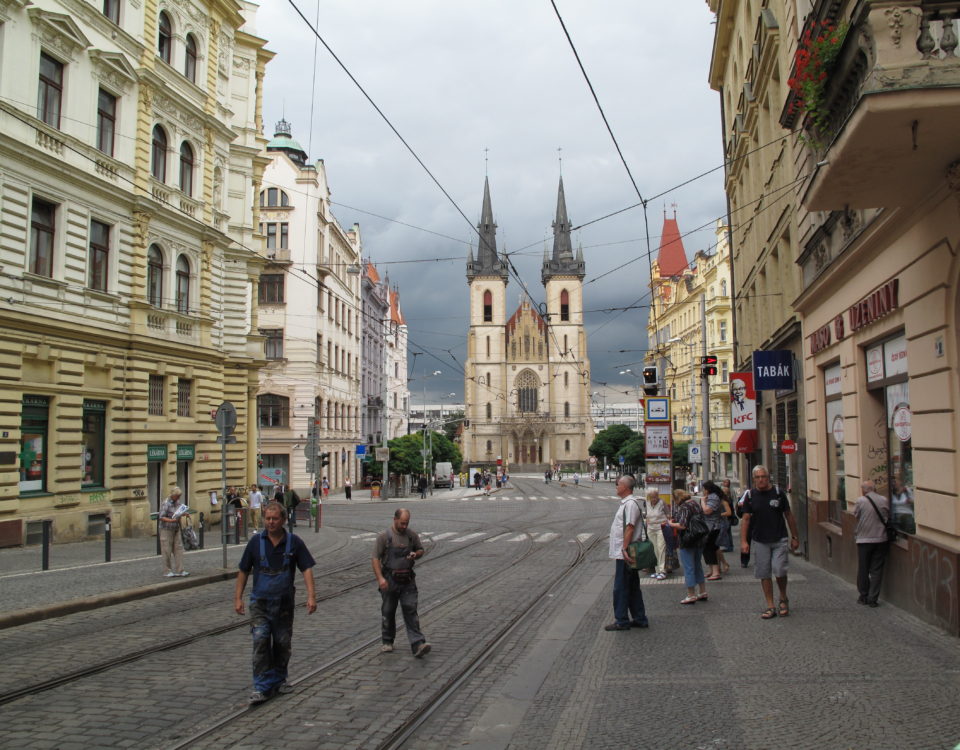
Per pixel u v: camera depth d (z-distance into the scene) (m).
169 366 25.42
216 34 28.28
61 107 20.94
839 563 14.38
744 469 32.19
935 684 7.33
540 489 74.56
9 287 18.92
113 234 22.91
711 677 7.90
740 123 25.16
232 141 31.20
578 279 130.88
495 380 130.12
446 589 14.54
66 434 20.95
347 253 65.62
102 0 22.50
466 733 6.51
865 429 13.04
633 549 10.41
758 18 21.33
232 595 14.05
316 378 54.12
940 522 9.57
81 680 8.11
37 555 18.08
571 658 8.96
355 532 28.67
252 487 29.56
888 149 8.10
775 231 20.09
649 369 19.56
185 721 6.78
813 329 16.55
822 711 6.67
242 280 31.53
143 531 23.67
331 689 7.79
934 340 9.63
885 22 7.27
